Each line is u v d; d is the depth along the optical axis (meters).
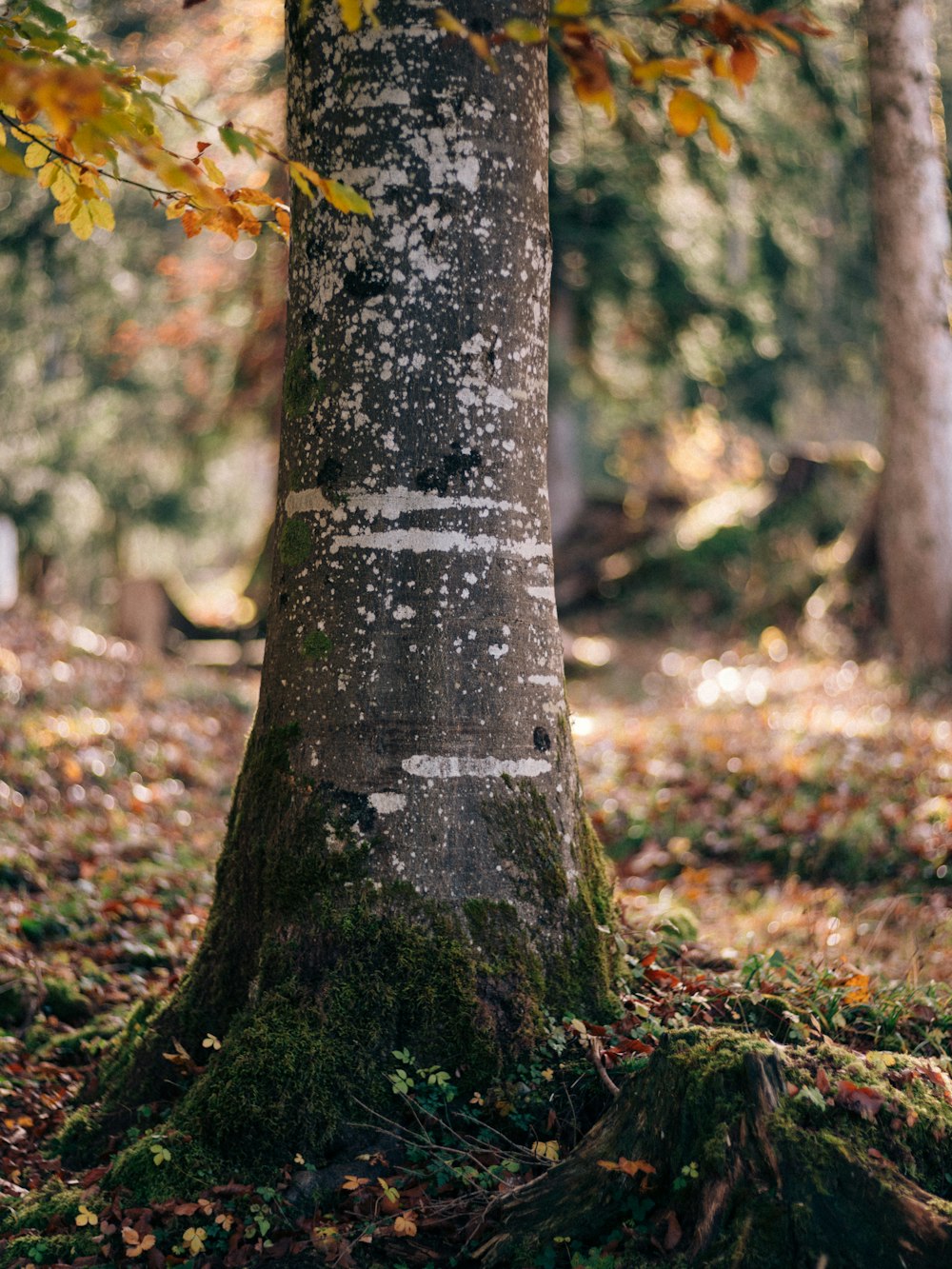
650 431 21.94
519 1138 3.36
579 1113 3.36
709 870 7.32
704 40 3.08
